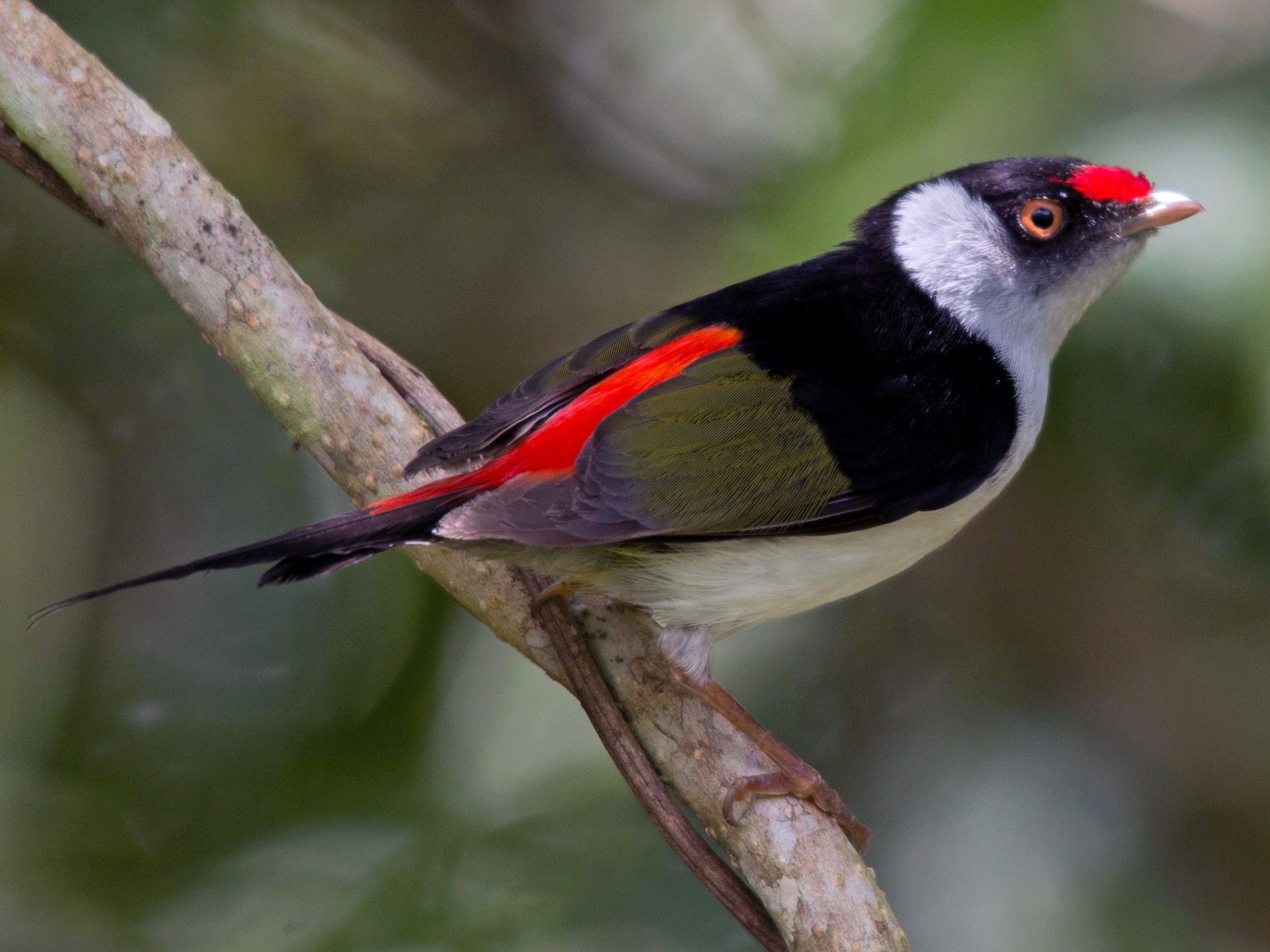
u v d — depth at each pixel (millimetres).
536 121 13852
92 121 7898
